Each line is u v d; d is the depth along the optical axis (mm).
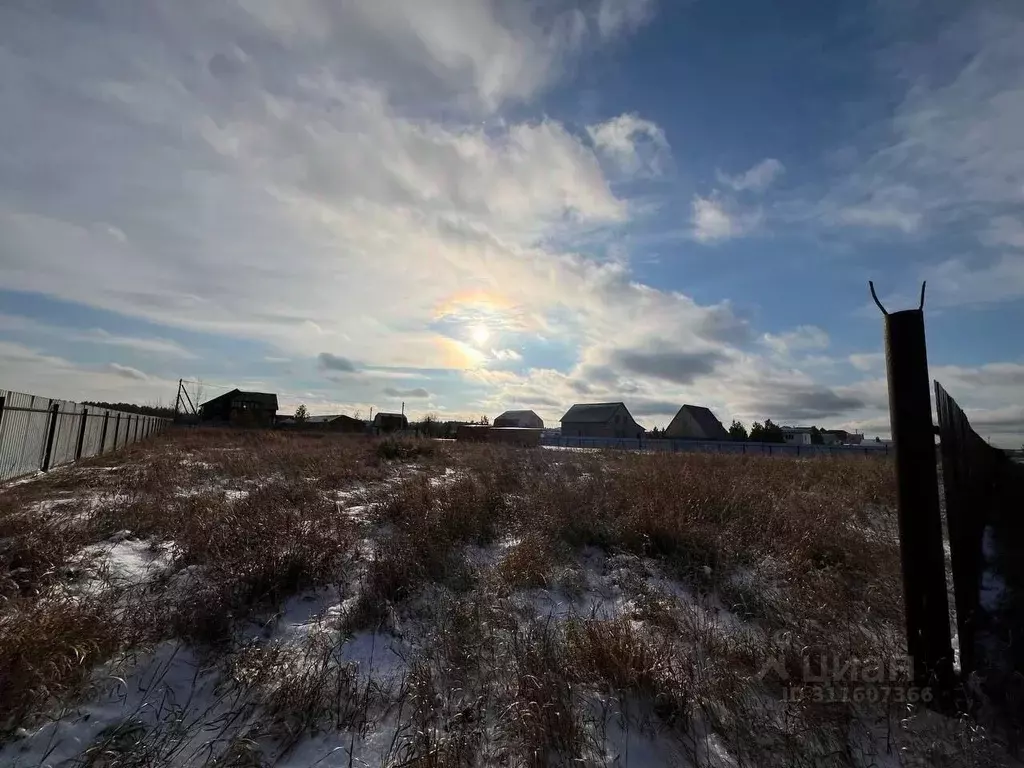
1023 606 3445
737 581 5871
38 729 3105
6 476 11875
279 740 3264
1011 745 3148
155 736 3125
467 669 4102
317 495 9164
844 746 3260
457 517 7480
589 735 3352
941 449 3604
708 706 3598
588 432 75438
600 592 5797
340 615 4910
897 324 3605
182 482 10344
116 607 4547
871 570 6117
